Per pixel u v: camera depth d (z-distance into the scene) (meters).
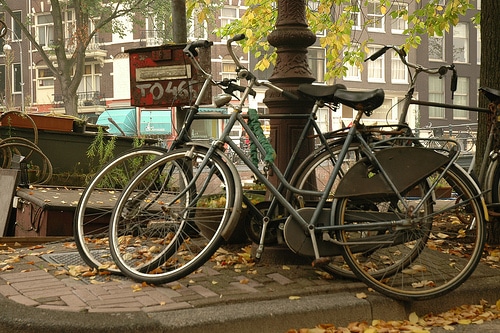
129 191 4.45
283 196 4.49
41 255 5.05
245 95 4.55
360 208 4.34
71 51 43.56
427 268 4.59
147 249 4.40
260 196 5.15
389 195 4.30
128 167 6.26
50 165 9.86
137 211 4.46
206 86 4.57
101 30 35.09
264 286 4.27
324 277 4.53
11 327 3.40
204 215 4.37
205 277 4.41
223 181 4.38
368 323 4.07
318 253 4.27
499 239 5.89
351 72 42.25
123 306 3.74
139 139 11.48
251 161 4.52
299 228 4.32
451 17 10.98
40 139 10.55
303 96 4.81
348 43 11.58
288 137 4.85
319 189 4.49
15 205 8.21
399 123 4.93
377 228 4.27
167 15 34.44
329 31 11.80
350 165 4.40
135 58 6.88
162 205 4.39
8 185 8.22
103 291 4.03
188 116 4.55
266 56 11.69
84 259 4.56
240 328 3.65
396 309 4.18
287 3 5.02
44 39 45.81
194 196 4.37
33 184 9.80
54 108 45.19
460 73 44.09
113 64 44.28
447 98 43.78
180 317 3.59
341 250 4.26
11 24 46.53
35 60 46.00
